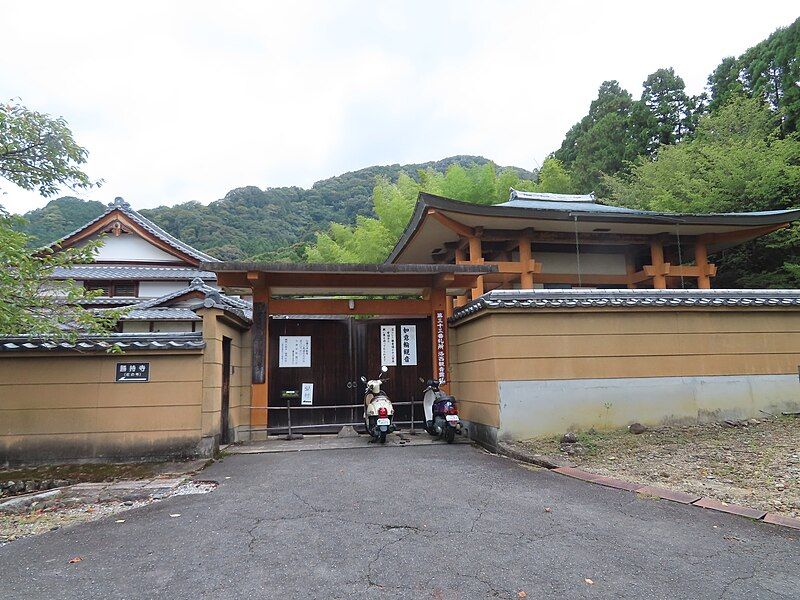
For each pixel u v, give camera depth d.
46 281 6.30
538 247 14.73
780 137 18.98
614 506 4.55
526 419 7.41
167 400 7.04
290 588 2.96
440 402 8.36
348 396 9.55
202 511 4.61
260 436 8.78
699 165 17.94
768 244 15.63
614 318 7.87
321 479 5.74
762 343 8.30
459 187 18.55
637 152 26.30
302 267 8.65
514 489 5.18
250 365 9.12
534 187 23.23
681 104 27.08
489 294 7.85
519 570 3.19
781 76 20.42
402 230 18.73
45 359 6.93
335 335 9.70
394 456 7.11
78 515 4.79
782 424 7.50
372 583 3.01
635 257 15.52
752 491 4.81
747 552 3.47
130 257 19.20
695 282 17.22
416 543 3.67
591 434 7.41
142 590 3.00
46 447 6.77
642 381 7.80
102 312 6.57
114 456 6.84
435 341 9.53
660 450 6.54
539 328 7.65
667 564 3.28
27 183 6.54
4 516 4.81
